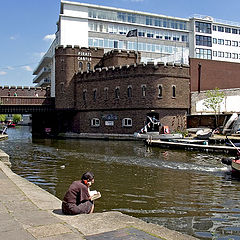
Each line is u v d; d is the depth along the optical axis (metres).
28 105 56.16
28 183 11.85
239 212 11.16
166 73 46.75
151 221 10.17
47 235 6.02
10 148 34.50
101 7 77.81
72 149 33.09
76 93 54.75
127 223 6.89
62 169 20.36
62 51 55.09
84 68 56.16
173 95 47.50
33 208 8.08
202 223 9.95
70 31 74.31
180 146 32.25
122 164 22.36
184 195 13.66
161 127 46.19
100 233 6.19
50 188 14.96
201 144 33.94
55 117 60.75
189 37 88.44
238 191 14.44
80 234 6.12
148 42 82.50
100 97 50.94
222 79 59.12
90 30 76.62
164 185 15.60
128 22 81.06
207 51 89.62
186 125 49.12
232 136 38.53
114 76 49.25
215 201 12.66
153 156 26.77
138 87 47.12
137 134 44.03
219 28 92.12
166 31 85.38
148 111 46.72
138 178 17.33
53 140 47.09
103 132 50.50
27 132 77.50
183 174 18.56
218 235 8.91
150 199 12.94
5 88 62.78
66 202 7.69
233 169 18.34
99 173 18.84
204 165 21.83
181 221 10.15
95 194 8.66
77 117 54.53
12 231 6.21
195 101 52.19
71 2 74.81
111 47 78.31
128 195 13.59
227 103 53.91
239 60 95.06
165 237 6.02
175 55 61.84
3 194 9.65
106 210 11.40
